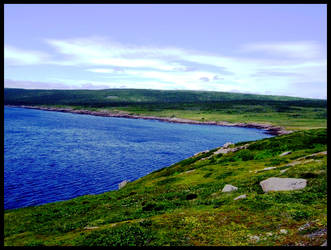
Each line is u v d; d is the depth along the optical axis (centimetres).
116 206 2972
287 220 1546
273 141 5453
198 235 1471
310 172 2453
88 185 5922
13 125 16550
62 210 3147
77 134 14125
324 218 1452
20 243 2002
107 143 11631
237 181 2888
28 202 4781
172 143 12475
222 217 1722
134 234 1522
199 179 3622
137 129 17925
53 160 8025
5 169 6762
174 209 2205
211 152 6050
